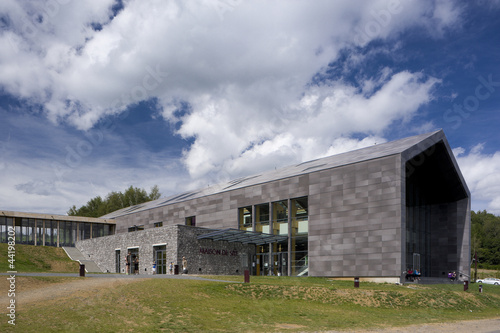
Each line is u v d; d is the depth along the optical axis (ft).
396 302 85.56
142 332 49.96
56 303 60.03
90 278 82.99
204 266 132.87
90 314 56.03
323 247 136.15
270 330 55.26
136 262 147.02
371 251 124.47
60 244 217.77
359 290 90.27
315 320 65.21
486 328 61.16
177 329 52.54
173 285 80.94
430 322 68.44
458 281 152.87
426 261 157.99
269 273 150.92
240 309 68.49
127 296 68.03
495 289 133.39
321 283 107.24
